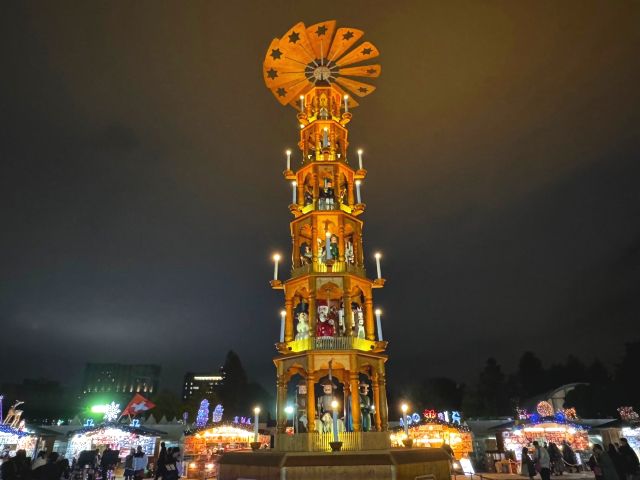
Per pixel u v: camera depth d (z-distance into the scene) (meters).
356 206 16.16
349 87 19.70
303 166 16.64
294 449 12.12
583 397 53.19
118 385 166.50
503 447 35.34
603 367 73.69
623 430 33.50
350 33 18.12
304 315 14.91
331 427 12.98
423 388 74.69
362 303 15.66
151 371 171.12
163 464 18.14
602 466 17.19
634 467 17.27
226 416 74.50
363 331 14.55
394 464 10.64
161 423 44.69
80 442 34.78
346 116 17.62
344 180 17.14
